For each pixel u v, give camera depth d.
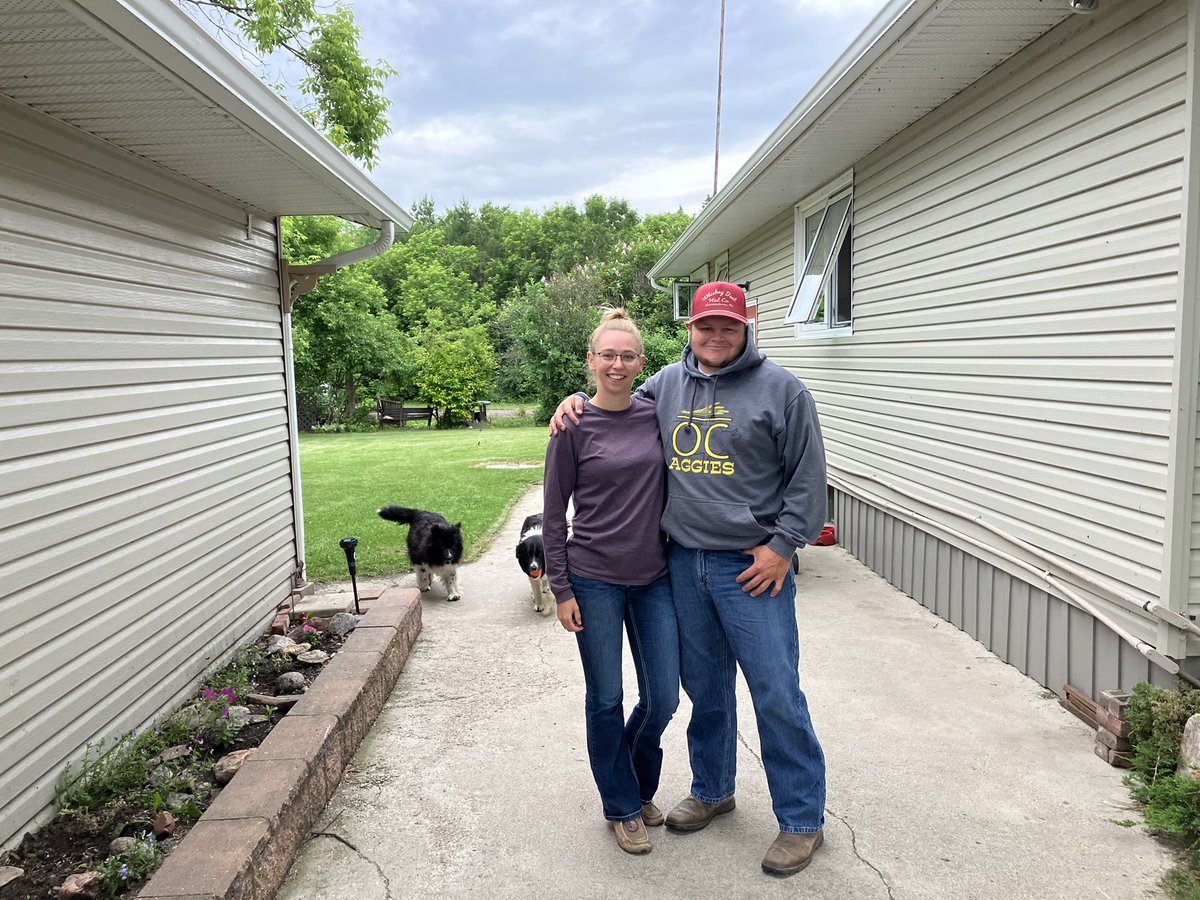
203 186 4.18
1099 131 3.34
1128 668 3.30
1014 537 4.07
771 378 2.40
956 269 4.67
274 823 2.38
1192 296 2.85
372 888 2.43
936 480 5.02
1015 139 4.00
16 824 2.46
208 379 4.15
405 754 3.36
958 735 3.38
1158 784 2.72
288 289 5.37
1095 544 3.43
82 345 2.98
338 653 3.87
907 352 5.40
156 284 3.62
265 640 4.72
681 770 3.17
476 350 28.31
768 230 9.12
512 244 59.34
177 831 2.55
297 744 2.86
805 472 2.34
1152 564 3.07
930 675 4.08
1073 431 3.57
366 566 6.72
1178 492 2.92
